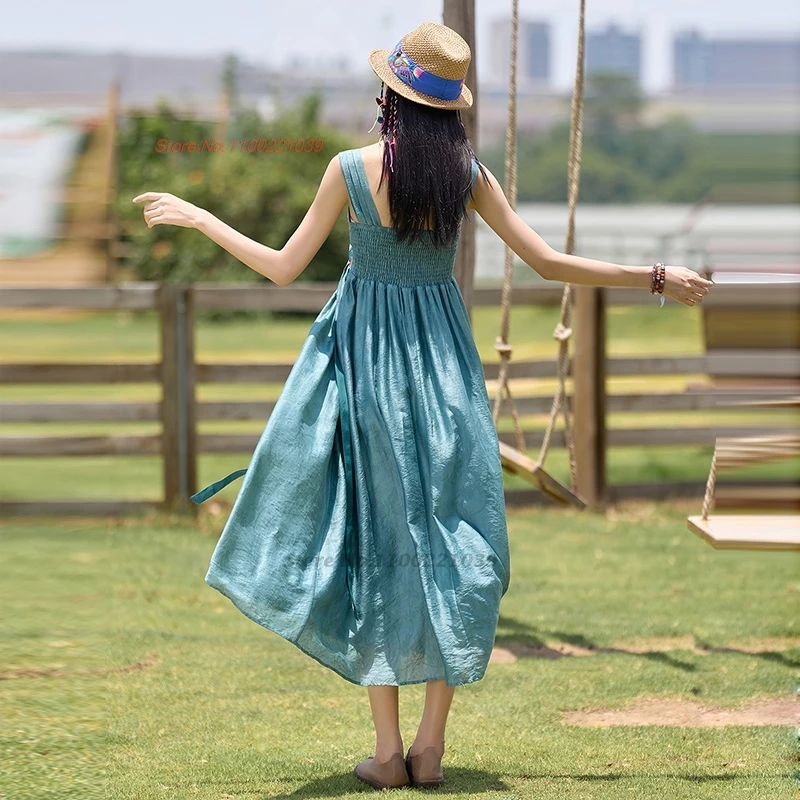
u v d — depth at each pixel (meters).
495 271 44.06
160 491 15.91
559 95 109.75
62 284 39.16
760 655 9.03
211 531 13.33
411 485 6.13
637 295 14.44
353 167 6.27
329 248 39.47
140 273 39.62
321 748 7.06
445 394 6.24
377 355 6.27
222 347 30.80
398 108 6.29
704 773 6.55
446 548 6.12
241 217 39.66
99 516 14.05
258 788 6.36
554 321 35.56
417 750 6.36
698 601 10.60
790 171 55.00
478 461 6.23
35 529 13.38
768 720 7.59
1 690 8.12
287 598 6.04
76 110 40.19
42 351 29.03
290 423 6.17
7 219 39.19
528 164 108.19
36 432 20.25
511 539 13.06
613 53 161.12
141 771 6.64
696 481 15.05
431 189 6.18
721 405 14.98
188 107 40.75
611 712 7.80
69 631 9.59
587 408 14.43
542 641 9.43
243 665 8.77
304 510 6.12
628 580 11.35
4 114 39.97
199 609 10.34
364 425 6.21
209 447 14.36
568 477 15.99
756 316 18.78
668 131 110.38
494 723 7.52
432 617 6.02
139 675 8.50
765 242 40.72
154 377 14.19
